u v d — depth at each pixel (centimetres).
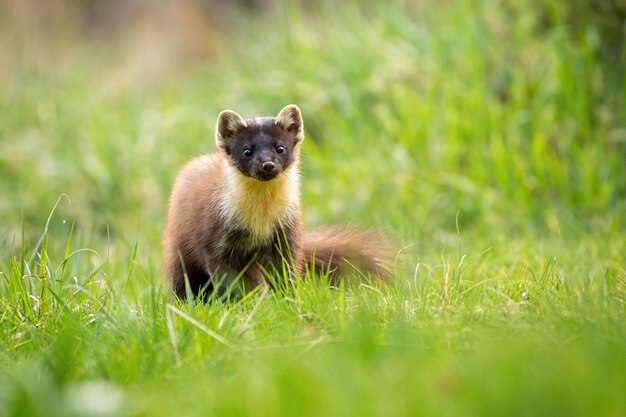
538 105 1592
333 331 725
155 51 2558
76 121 1955
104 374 642
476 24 1717
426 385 561
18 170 1816
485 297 823
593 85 1609
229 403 557
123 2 2753
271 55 1956
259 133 1016
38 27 2675
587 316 706
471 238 1373
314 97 1773
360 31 1861
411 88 1728
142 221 1634
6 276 906
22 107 2006
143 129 1888
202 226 985
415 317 753
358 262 1037
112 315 773
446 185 1554
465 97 1616
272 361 641
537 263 1003
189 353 678
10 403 558
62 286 899
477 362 602
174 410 568
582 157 1520
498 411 521
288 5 2044
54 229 1644
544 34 1708
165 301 791
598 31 1639
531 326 700
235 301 848
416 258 1027
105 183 1753
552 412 518
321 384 575
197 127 1848
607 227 1345
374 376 591
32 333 754
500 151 1538
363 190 1573
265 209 970
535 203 1497
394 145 1627
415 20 1947
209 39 2634
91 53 2489
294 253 1001
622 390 540
